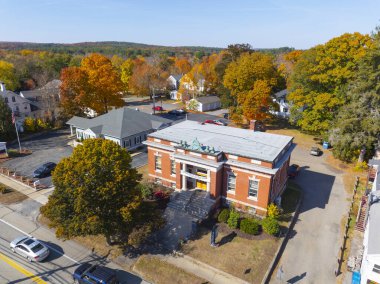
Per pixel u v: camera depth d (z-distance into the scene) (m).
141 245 27.19
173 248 26.58
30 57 153.00
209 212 31.08
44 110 69.62
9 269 24.38
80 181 23.59
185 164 33.28
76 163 23.94
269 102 62.72
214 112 86.12
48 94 68.31
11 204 34.59
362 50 48.84
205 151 31.72
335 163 47.12
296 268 24.42
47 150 52.78
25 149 52.84
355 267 23.95
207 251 26.08
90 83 64.75
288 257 25.70
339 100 50.94
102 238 28.38
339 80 51.50
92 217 22.42
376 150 45.91
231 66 70.31
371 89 43.28
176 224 29.75
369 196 29.11
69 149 53.22
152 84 107.56
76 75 63.28
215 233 26.52
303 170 44.62
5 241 28.02
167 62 157.25
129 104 99.25
